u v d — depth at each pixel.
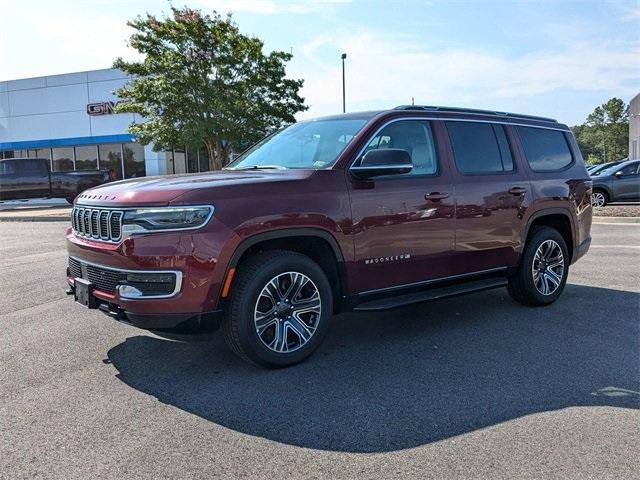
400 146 4.89
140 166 31.52
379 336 5.09
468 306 6.17
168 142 21.77
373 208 4.55
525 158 5.95
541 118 6.48
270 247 4.28
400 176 4.80
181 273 3.76
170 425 3.35
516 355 4.55
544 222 6.34
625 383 3.96
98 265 4.09
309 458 2.97
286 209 4.09
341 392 3.82
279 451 3.04
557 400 3.68
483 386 3.91
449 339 4.98
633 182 18.30
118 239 3.91
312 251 4.52
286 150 5.11
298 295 4.28
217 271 3.84
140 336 5.12
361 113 5.11
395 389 3.87
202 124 21.00
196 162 32.59
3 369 4.29
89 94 31.42
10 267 9.03
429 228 4.92
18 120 32.88
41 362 4.45
